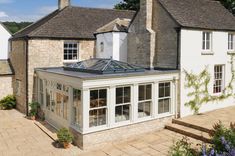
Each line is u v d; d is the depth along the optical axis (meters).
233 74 20.69
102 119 14.48
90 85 13.77
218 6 22.53
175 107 17.45
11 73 24.48
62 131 14.24
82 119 13.76
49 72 17.58
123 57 21.25
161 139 14.98
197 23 18.14
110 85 14.41
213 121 16.42
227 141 9.30
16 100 23.95
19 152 13.58
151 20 19.22
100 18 25.56
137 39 20.14
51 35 21.19
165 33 18.25
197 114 18.39
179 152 9.73
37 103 20.16
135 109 15.55
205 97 18.91
